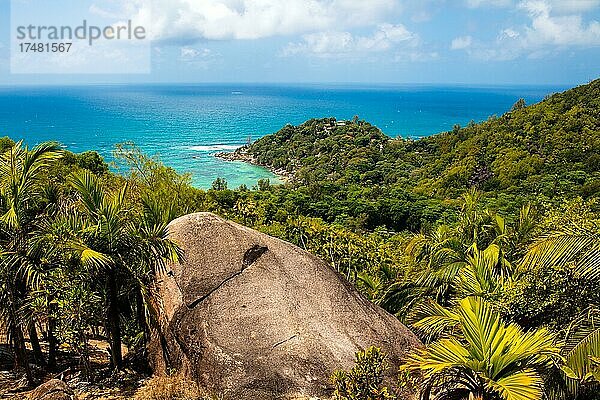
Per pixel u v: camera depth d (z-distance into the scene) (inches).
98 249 314.3
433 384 248.5
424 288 451.5
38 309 304.5
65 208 336.5
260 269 337.1
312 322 310.0
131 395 305.3
